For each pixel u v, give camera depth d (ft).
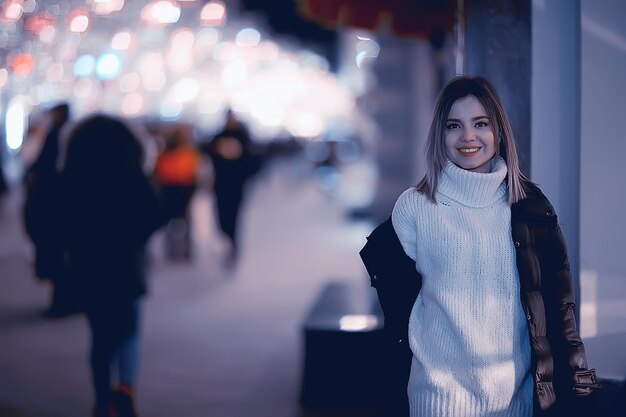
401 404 12.16
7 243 58.13
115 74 68.49
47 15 46.96
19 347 30.14
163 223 21.02
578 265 14.76
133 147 21.01
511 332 11.33
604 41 14.28
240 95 147.54
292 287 42.88
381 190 55.42
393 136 54.70
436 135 11.86
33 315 35.50
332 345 22.90
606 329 14.47
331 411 22.65
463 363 11.39
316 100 185.37
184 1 60.18
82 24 47.21
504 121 11.75
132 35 62.64
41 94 85.66
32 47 55.98
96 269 20.66
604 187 14.37
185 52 80.69
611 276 14.42
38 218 30.58
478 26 15.64
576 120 14.94
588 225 14.44
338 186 109.40
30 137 93.20
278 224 74.08
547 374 11.09
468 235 11.39
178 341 31.19
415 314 11.95
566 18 14.93
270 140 185.88
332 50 156.25
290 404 23.44
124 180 20.70
